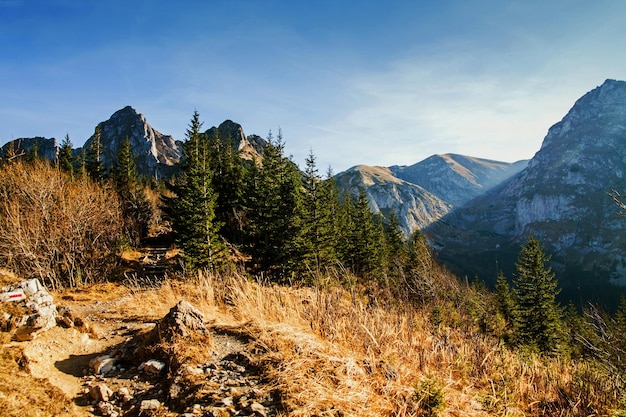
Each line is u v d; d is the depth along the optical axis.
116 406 3.83
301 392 3.73
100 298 12.59
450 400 4.74
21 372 4.23
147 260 27.53
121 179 46.12
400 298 8.81
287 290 9.21
